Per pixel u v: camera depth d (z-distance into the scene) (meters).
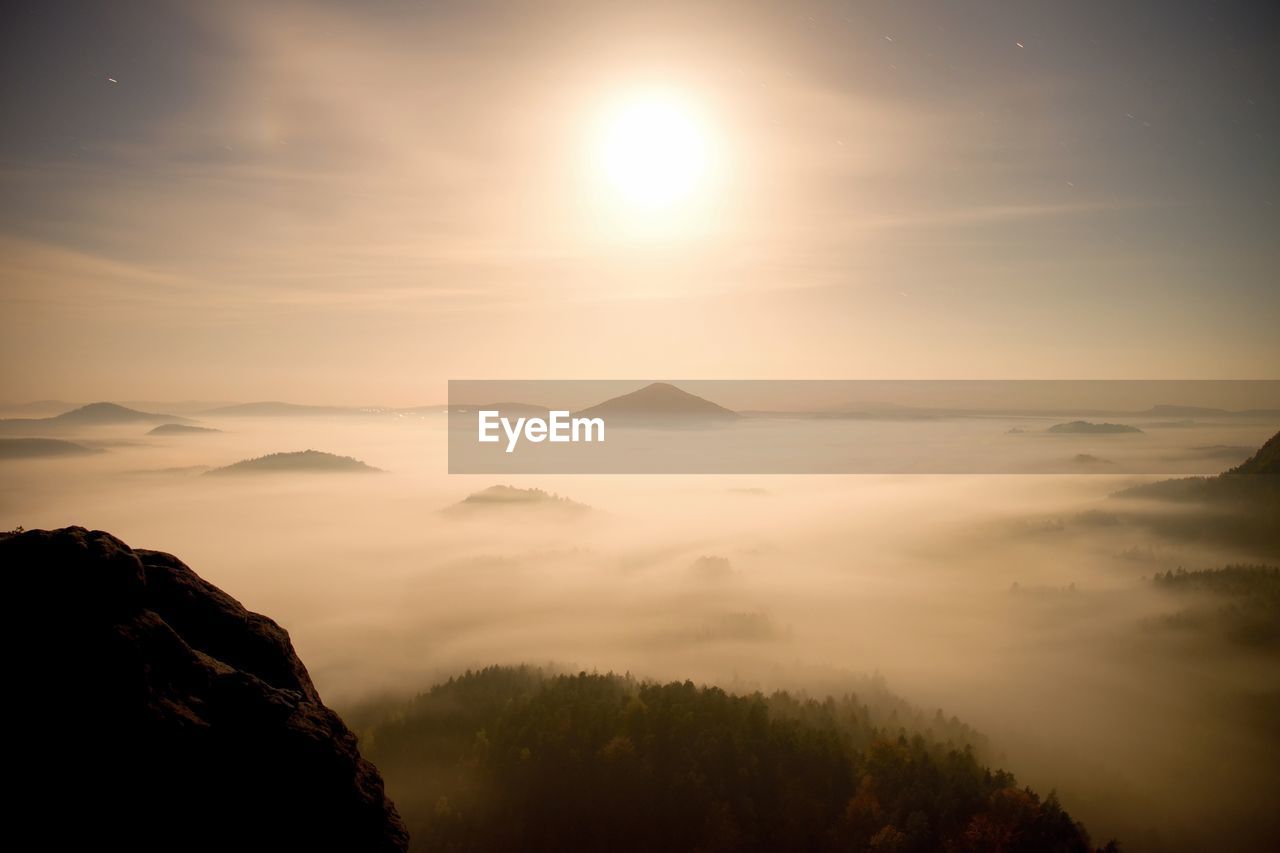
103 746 11.49
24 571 12.43
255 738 13.27
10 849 10.29
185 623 14.74
